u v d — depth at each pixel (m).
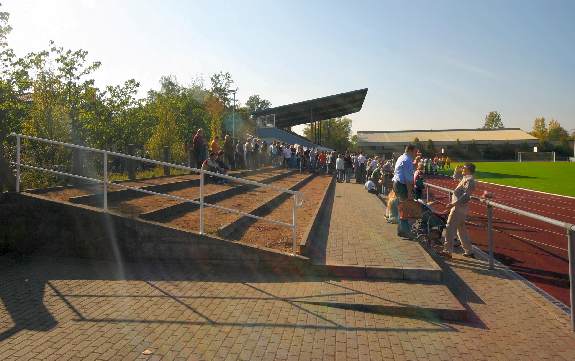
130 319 5.45
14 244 8.34
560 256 10.12
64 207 8.31
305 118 48.72
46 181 12.80
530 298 6.96
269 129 38.78
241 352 4.67
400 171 9.88
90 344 4.73
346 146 96.88
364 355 4.74
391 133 113.00
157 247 8.02
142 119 27.08
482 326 5.77
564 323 5.95
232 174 18.09
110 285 6.76
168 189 12.41
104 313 5.61
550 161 88.19
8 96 15.48
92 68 20.39
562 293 7.41
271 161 29.95
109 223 8.16
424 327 5.64
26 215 8.42
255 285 6.93
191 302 6.11
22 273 7.28
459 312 5.93
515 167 63.56
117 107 23.84
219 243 7.81
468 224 14.75
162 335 5.02
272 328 5.33
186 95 46.91
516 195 26.36
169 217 9.55
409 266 7.43
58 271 7.43
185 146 24.22
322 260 7.78
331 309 6.05
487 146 98.12
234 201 12.51
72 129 16.88
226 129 49.28
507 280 7.98
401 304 6.09
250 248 7.70
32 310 5.67
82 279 7.03
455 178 13.33
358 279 7.33
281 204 13.91
